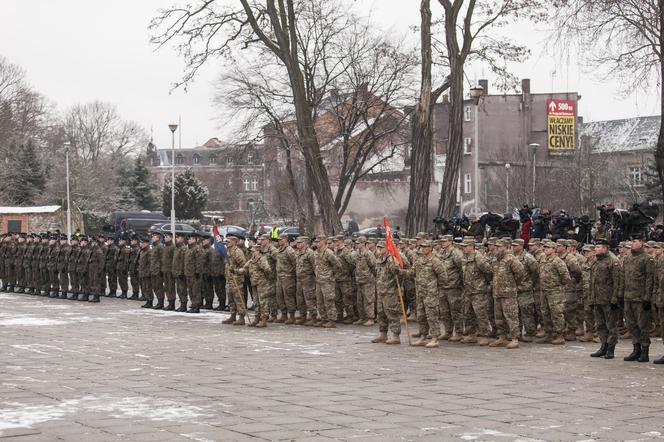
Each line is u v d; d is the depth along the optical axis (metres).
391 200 65.06
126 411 11.34
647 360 16.23
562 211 22.75
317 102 42.06
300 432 10.04
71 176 80.88
